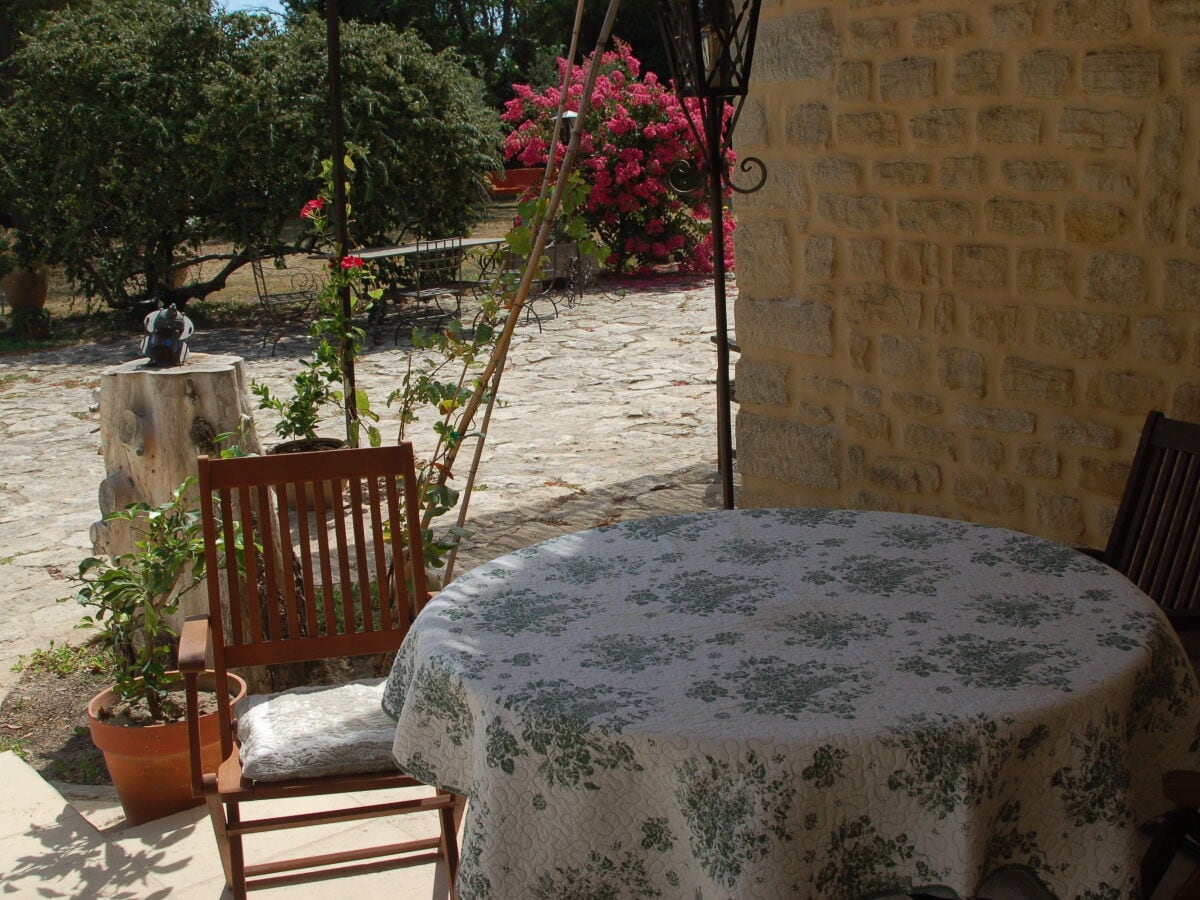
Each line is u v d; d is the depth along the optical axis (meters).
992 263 3.63
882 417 4.04
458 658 1.99
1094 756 1.76
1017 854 1.78
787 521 2.67
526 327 11.14
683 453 6.57
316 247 12.40
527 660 1.97
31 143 12.21
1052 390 3.58
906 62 3.68
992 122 3.53
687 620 2.11
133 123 11.55
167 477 4.06
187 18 11.80
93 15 12.38
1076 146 3.37
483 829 1.82
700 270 14.20
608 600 2.23
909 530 2.57
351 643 2.62
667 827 1.75
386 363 9.84
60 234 12.25
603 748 1.73
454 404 3.45
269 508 2.55
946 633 2.01
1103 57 3.26
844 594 2.21
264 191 11.94
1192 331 3.25
